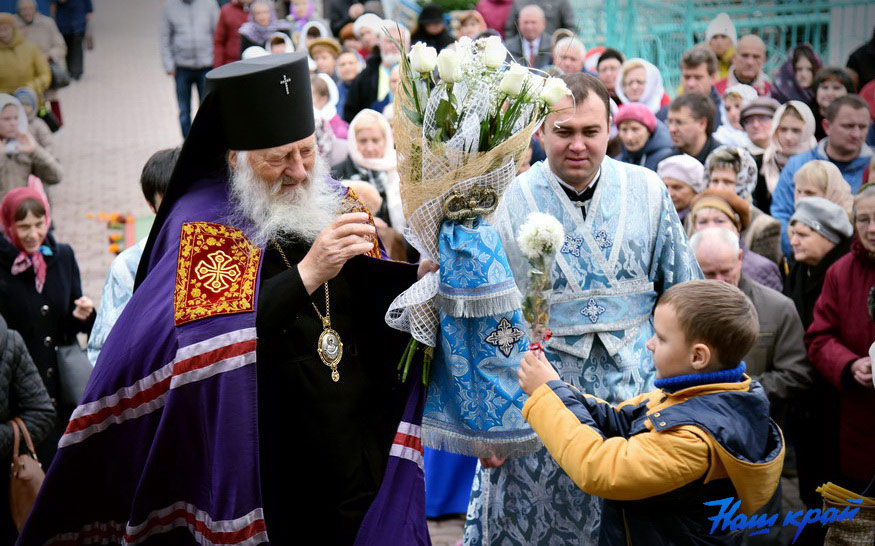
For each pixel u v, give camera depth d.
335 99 7.89
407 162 2.87
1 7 10.95
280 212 2.85
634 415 2.69
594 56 8.67
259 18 11.15
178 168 2.86
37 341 4.44
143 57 17.47
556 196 3.28
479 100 2.82
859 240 3.87
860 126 5.53
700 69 7.30
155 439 2.72
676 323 2.50
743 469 2.42
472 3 10.53
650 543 2.54
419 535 3.04
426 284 2.92
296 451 2.99
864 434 3.82
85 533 2.87
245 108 2.76
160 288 2.77
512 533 3.36
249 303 2.72
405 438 3.06
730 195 4.80
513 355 2.97
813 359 3.99
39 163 7.78
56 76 11.17
